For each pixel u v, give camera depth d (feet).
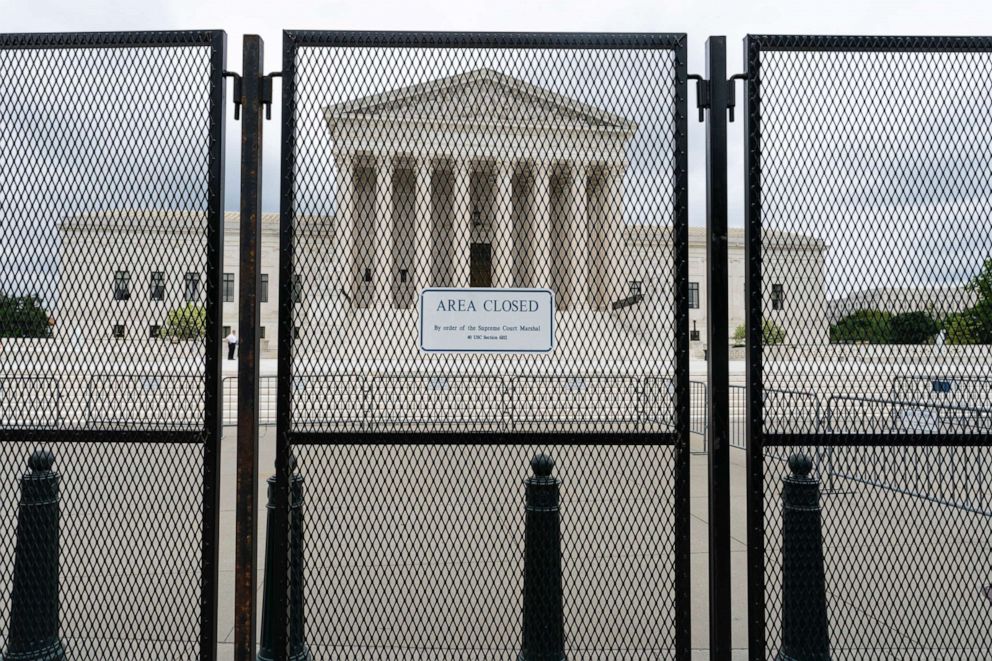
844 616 14.25
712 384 10.02
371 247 9.86
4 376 10.03
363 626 13.73
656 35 10.04
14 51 10.25
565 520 20.59
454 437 10.01
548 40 9.97
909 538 19.08
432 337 9.87
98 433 9.97
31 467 11.48
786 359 10.11
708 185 10.12
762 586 10.00
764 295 10.14
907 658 12.41
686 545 10.04
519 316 9.84
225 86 10.10
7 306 10.03
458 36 9.97
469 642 12.77
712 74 10.11
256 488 10.06
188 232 10.11
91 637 12.98
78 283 10.09
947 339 10.18
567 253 9.82
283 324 9.84
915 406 11.92
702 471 30.63
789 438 10.00
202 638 9.96
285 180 9.83
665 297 9.95
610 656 12.62
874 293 10.18
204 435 9.95
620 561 17.65
